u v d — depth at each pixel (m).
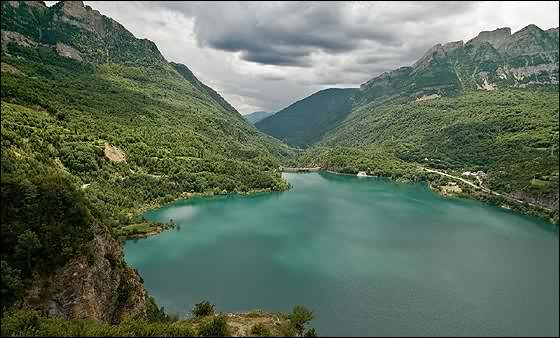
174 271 113.50
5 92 196.12
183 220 167.62
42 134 164.88
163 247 134.25
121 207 163.62
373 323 85.94
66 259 71.00
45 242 70.69
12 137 140.88
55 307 67.38
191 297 97.88
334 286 105.00
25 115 178.25
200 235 148.12
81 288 70.38
